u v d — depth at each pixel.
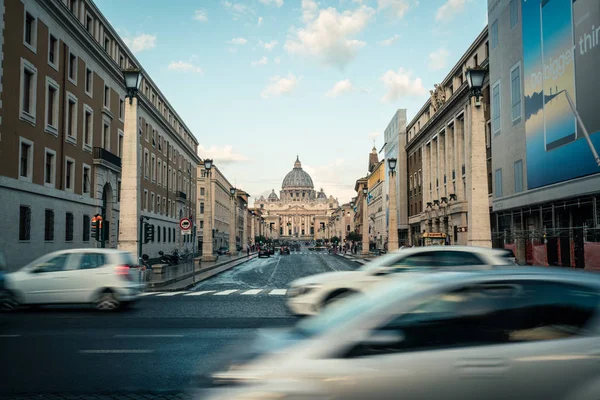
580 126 27.08
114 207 41.47
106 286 14.14
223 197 114.06
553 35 29.56
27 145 28.19
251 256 77.94
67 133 32.97
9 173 26.05
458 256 10.95
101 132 39.16
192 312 14.26
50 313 13.88
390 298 4.14
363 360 3.72
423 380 3.66
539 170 31.55
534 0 31.66
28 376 7.23
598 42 25.38
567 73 28.25
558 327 3.98
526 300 4.07
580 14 26.86
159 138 57.72
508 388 3.70
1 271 14.05
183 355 8.53
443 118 52.94
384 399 3.62
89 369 7.62
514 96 35.16
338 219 175.88
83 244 35.56
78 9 34.56
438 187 55.66
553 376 3.74
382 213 89.56
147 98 49.66
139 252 26.36
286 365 3.73
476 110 22.27
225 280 28.30
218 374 3.92
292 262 54.78
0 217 25.20
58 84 31.69
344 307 4.56
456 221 48.66
